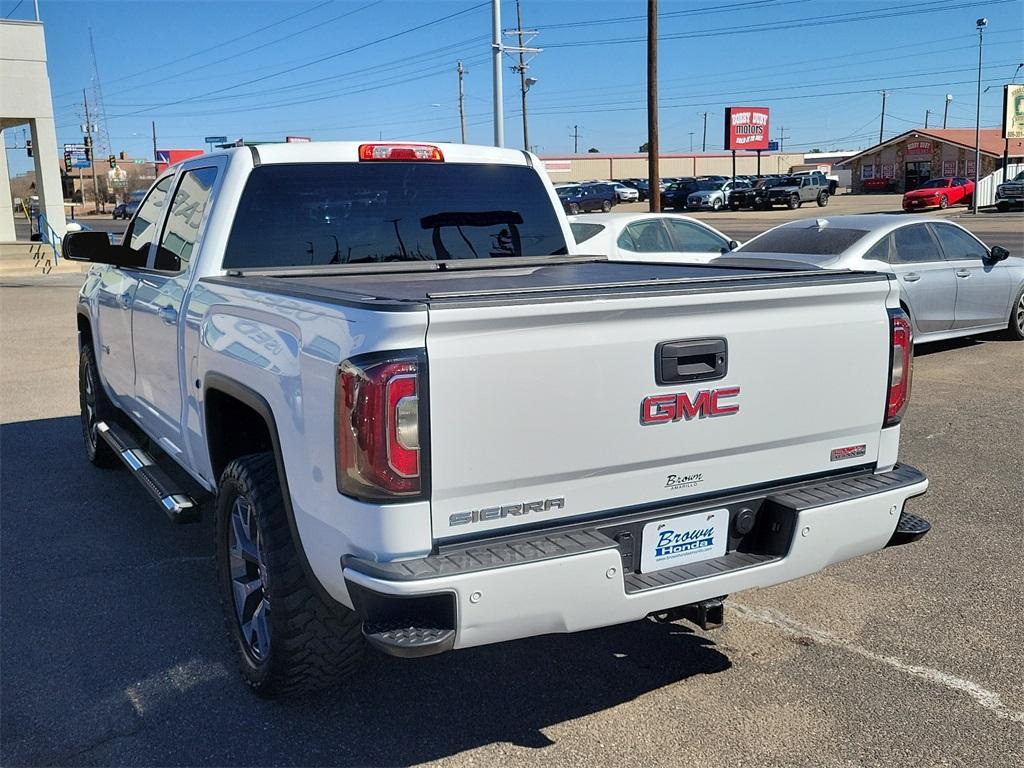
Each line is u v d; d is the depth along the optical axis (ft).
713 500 10.28
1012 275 35.22
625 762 10.18
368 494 8.53
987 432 23.57
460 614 8.48
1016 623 13.39
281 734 10.78
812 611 13.89
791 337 10.41
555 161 269.23
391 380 8.30
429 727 10.91
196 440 13.41
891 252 31.27
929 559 15.79
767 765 10.10
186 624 13.60
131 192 319.06
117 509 18.69
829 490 10.81
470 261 14.82
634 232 36.09
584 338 9.11
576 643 12.96
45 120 104.88
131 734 10.80
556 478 9.20
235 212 13.73
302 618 10.38
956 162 205.36
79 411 27.61
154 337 15.11
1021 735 10.61
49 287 70.23
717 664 12.31
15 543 16.89
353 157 14.57
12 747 10.55
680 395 9.72
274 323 10.44
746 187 169.99
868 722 10.89
